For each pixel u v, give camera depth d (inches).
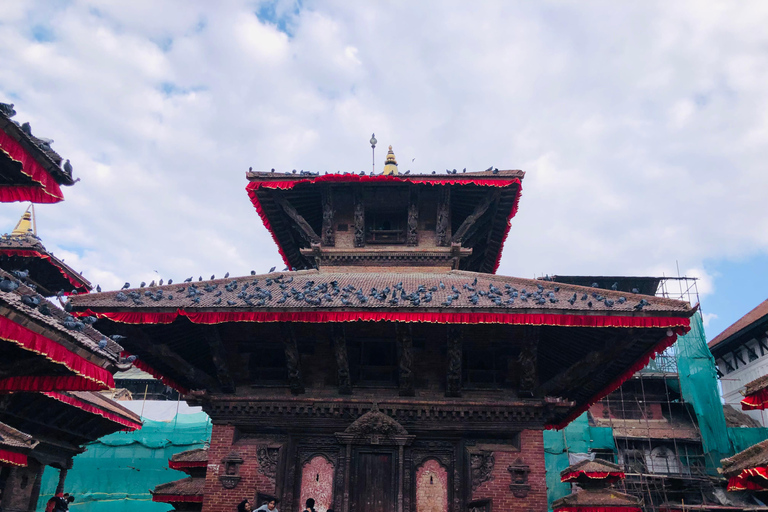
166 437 1829.5
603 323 647.1
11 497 849.5
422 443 749.9
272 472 734.5
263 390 778.8
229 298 733.9
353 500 714.2
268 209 995.3
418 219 979.3
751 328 2068.2
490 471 723.4
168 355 748.6
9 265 967.0
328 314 669.3
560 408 743.7
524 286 801.6
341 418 753.0
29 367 421.1
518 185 929.5
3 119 388.2
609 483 965.8
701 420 1909.4
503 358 774.5
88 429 1007.6
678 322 640.4
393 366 778.2
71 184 457.7
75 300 676.1
